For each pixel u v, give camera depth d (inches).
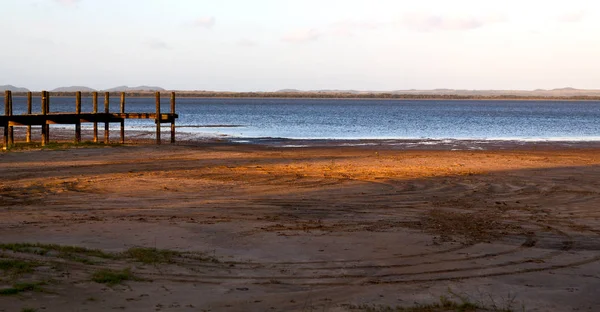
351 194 701.9
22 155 1040.8
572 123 2728.8
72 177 802.8
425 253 434.3
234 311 302.8
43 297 310.5
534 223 550.0
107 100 1350.9
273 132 1910.7
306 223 536.1
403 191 727.7
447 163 1018.1
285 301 321.7
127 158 1040.2
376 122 2728.8
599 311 314.8
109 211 582.2
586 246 465.7
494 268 398.3
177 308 304.3
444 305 318.7
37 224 511.5
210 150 1217.4
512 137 1755.7
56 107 4827.8
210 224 523.5
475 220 561.3
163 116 1339.8
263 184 770.8
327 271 384.8
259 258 413.4
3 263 365.1
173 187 737.0
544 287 356.8
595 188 762.8
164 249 430.0
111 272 359.9
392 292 342.0
